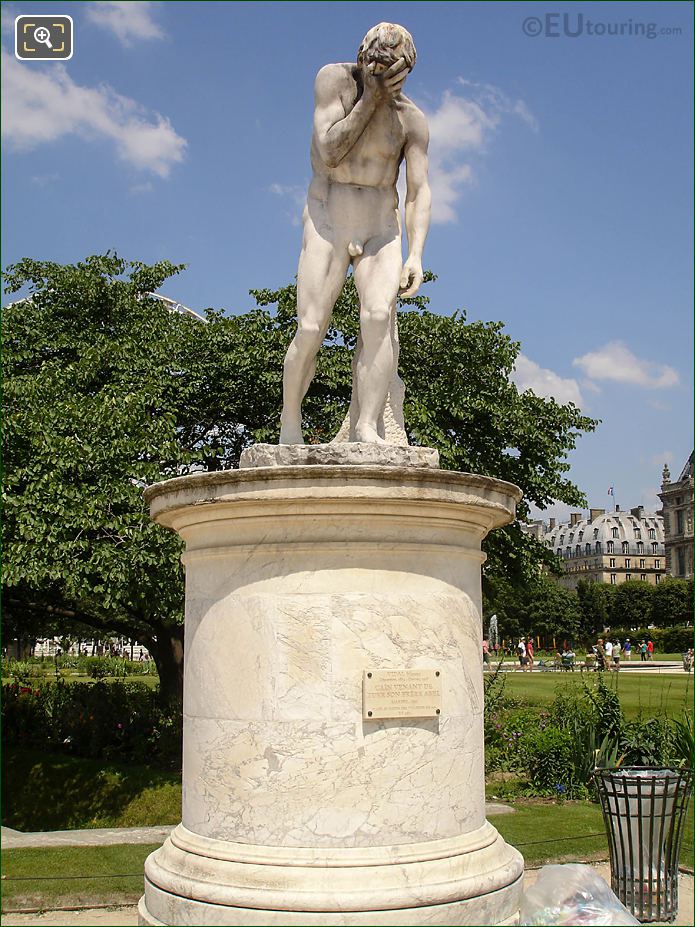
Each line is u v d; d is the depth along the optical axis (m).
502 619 57.41
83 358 11.77
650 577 103.88
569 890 4.16
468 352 12.76
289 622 4.02
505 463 13.16
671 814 4.99
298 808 3.88
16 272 13.55
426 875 3.85
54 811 11.32
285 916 3.69
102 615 14.15
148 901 4.18
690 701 14.85
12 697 14.65
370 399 4.68
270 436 11.85
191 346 12.53
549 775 9.02
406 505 4.06
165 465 11.69
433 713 4.07
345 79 4.80
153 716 13.12
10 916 4.72
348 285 12.53
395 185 4.96
